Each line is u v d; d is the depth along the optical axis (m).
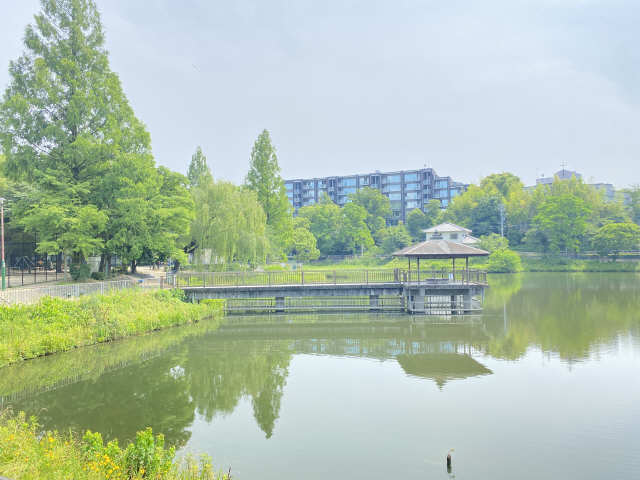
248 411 11.88
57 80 25.80
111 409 12.11
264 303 32.09
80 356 17.52
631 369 14.95
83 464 6.84
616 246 69.75
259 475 8.39
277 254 48.72
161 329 23.09
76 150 25.38
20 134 24.83
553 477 8.20
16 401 12.71
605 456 8.99
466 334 21.14
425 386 13.70
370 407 12.02
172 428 10.79
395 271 29.91
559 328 22.08
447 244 27.50
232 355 17.95
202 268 35.91
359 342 20.00
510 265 65.25
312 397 12.94
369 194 101.44
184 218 30.17
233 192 38.44
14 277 30.81
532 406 11.83
